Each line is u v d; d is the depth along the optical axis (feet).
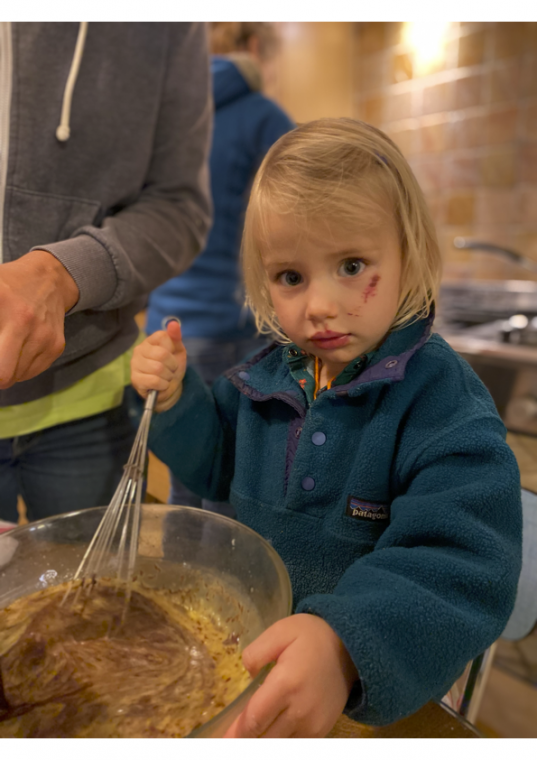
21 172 2.10
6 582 1.65
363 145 1.47
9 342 1.54
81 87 2.15
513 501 1.41
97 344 2.40
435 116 7.77
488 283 7.30
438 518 1.36
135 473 1.73
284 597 1.29
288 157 1.47
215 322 4.39
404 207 1.48
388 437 1.58
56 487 2.65
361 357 1.67
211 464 2.12
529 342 4.68
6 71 2.02
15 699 1.30
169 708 1.26
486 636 1.25
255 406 1.96
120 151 2.29
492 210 7.50
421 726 1.47
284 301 1.50
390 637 1.16
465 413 1.51
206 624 1.55
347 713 1.18
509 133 7.12
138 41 2.24
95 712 1.25
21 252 2.18
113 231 2.16
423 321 1.65
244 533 1.61
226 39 4.70
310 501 1.73
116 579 1.67
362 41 8.36
